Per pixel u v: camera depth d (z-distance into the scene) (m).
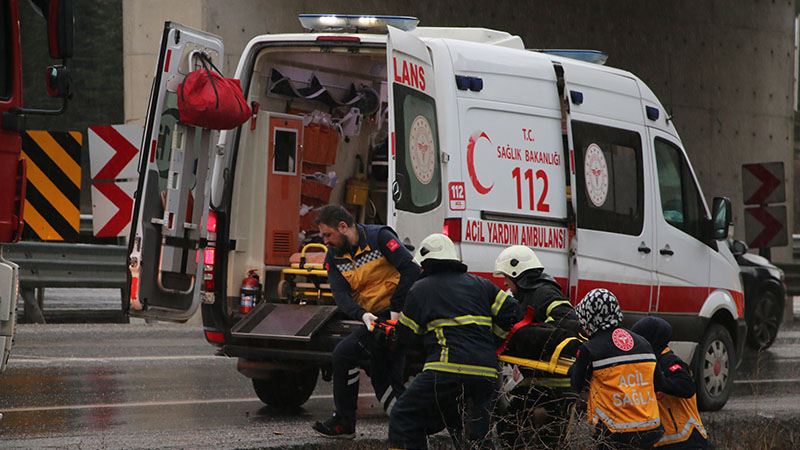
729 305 25.81
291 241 22.47
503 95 20.94
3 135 16.59
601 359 14.85
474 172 20.12
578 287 21.67
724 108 54.41
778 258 54.84
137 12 39.25
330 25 21.91
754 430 20.45
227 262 21.53
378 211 25.39
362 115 24.69
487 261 20.08
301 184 23.17
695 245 25.05
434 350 14.93
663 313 23.91
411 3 45.06
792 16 56.97
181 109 20.06
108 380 25.22
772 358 37.53
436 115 19.91
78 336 33.72
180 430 19.20
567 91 21.98
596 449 14.85
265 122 22.16
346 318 20.03
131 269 20.14
